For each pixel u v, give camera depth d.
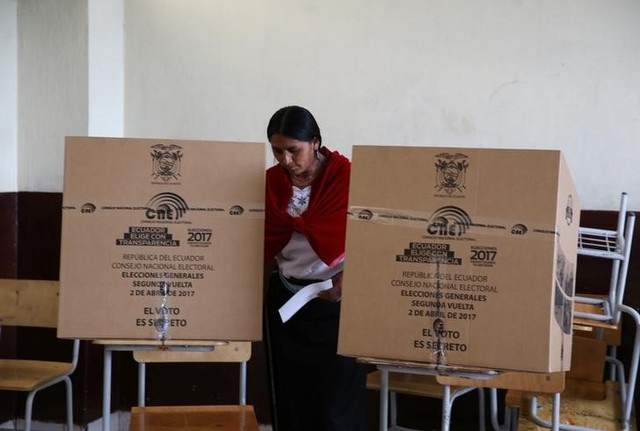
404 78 3.16
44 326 2.95
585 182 3.02
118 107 3.46
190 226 1.90
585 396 2.64
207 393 3.44
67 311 1.89
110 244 1.89
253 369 3.39
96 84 3.33
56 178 3.39
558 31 3.01
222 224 1.90
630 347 2.97
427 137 3.15
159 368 3.48
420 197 1.72
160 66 3.43
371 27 3.18
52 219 3.39
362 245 1.75
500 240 1.68
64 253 1.89
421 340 1.72
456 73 3.11
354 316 1.76
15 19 3.38
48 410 3.45
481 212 1.70
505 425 3.02
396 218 1.73
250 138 3.34
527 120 3.05
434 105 3.13
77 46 3.30
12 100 3.39
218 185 1.90
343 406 2.25
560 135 3.03
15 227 3.44
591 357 2.62
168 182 1.90
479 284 1.70
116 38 3.43
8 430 3.43
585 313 2.59
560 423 2.42
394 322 1.74
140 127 3.47
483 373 1.72
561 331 1.77
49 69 3.35
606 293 2.97
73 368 3.02
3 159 3.36
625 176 2.98
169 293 1.90
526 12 3.03
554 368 1.72
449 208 1.71
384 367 1.78
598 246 2.91
